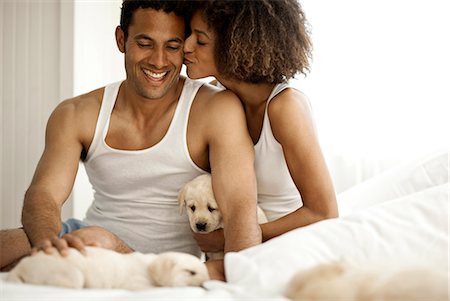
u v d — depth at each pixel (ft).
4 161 10.84
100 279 4.27
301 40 6.67
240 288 4.20
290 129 6.33
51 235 5.74
